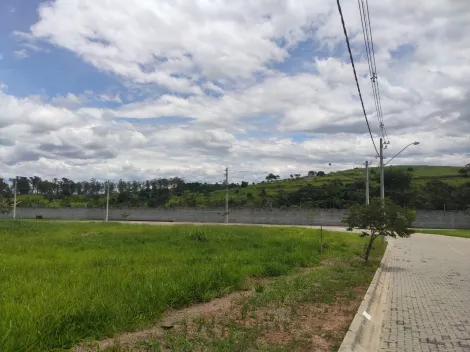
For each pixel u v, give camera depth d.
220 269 11.20
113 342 5.65
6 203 74.44
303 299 9.36
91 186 107.75
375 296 11.16
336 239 29.38
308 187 85.31
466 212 65.38
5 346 4.87
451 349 6.72
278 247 20.17
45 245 17.42
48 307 6.38
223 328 6.65
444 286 13.19
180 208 77.19
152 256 14.25
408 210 19.03
